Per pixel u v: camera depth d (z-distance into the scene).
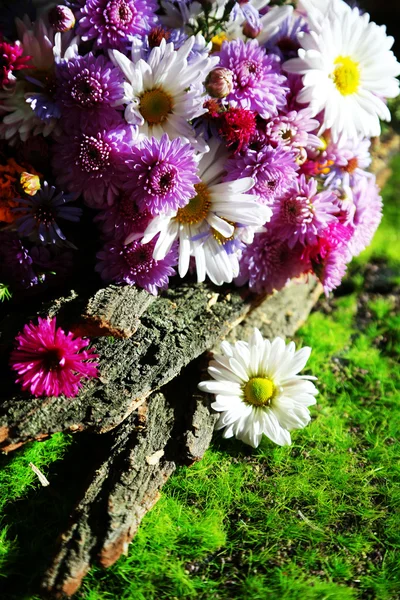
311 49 0.51
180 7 0.50
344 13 0.52
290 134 0.52
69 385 0.45
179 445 0.48
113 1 0.47
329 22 0.51
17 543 0.46
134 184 0.48
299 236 0.53
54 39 0.48
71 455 0.49
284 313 0.59
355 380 0.58
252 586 0.45
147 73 0.48
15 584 0.44
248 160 0.51
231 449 0.52
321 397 0.56
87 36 0.48
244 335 0.55
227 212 0.50
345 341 0.62
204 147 0.49
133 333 0.49
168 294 0.53
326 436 0.54
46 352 0.46
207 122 0.50
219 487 0.49
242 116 0.49
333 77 0.52
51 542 0.46
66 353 0.45
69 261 0.51
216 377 0.50
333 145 0.54
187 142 0.49
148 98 0.48
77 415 0.46
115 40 0.48
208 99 0.50
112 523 0.44
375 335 0.62
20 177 0.48
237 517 0.48
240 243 0.51
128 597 0.44
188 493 0.49
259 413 0.51
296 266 0.55
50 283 0.51
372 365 0.59
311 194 0.53
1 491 0.48
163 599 0.44
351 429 0.55
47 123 0.48
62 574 0.43
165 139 0.47
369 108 0.52
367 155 0.56
